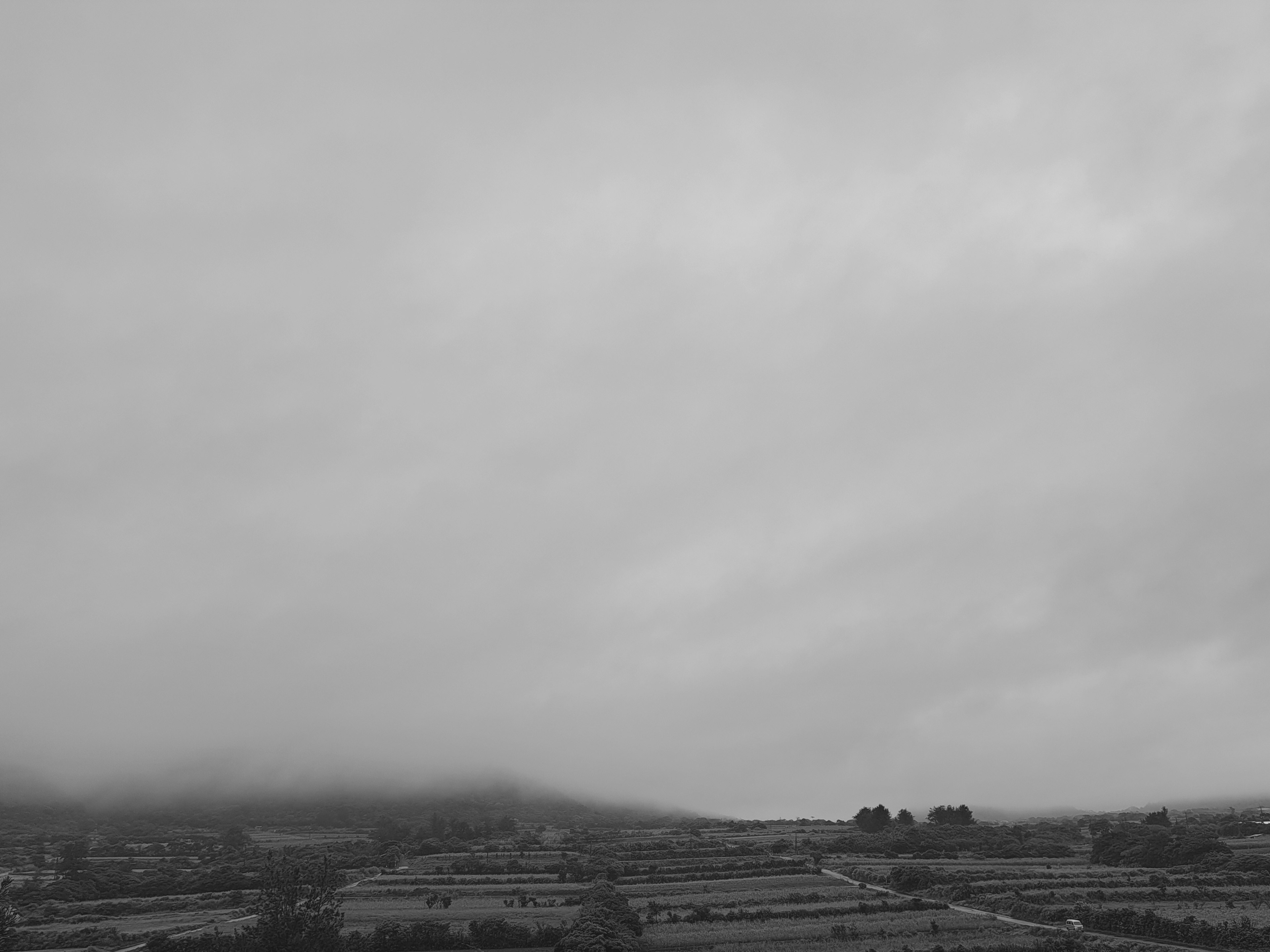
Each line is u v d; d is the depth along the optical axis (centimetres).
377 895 17388
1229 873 16575
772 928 13000
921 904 14500
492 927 12838
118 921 15425
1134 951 10531
